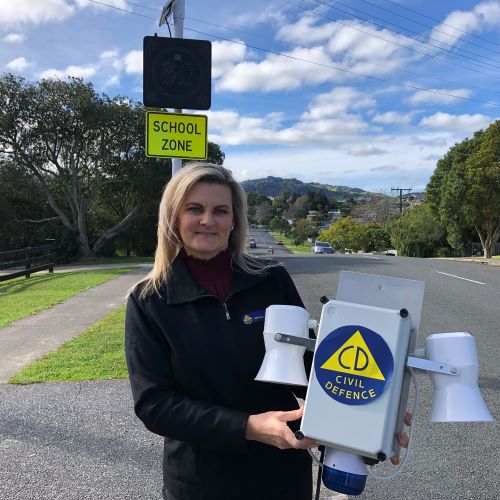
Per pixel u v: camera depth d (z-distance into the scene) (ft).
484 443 12.03
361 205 441.68
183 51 17.69
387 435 4.20
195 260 5.63
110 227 97.91
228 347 5.21
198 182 5.49
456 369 4.33
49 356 18.79
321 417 4.30
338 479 4.39
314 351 4.47
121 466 10.79
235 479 5.14
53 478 10.29
